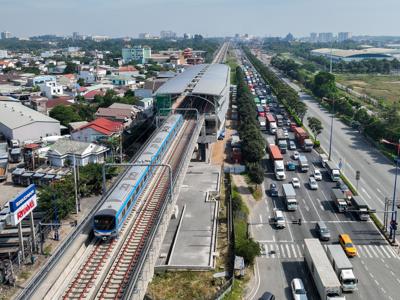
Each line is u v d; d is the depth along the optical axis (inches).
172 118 3890.3
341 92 7859.3
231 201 2888.8
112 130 4357.8
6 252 2236.7
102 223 1919.3
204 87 4596.5
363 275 2132.1
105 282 1659.7
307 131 5103.3
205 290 1988.2
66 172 3385.8
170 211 2103.8
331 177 3503.9
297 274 2156.7
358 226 2677.2
